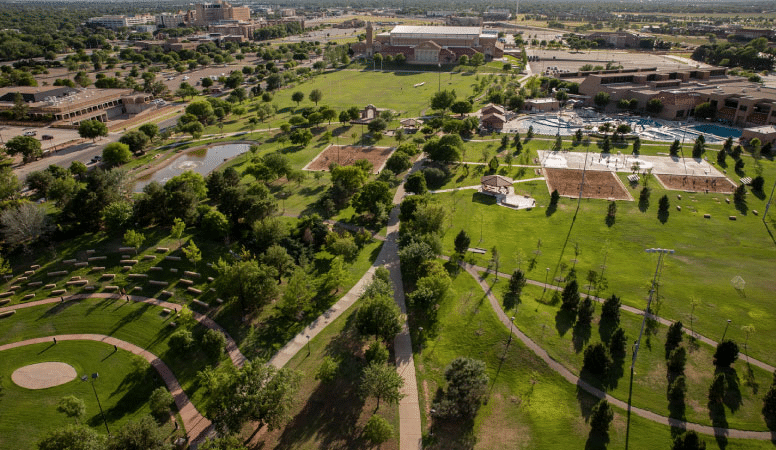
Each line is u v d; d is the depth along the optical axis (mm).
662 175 142750
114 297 90875
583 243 107062
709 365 71875
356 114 199625
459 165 154750
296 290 83188
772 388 63906
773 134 163500
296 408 67250
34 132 191875
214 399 62438
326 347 78375
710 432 61656
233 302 86875
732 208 121812
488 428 63688
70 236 108250
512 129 193125
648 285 90625
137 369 73000
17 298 90125
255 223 103375
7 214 100062
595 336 77938
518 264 96312
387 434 59375
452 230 114188
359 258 103312
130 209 109812
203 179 135375
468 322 82062
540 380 70438
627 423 63156
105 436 59406
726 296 87000
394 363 74688
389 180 141625
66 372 74062
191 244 97188
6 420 66125
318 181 144750
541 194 131750
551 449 60406
